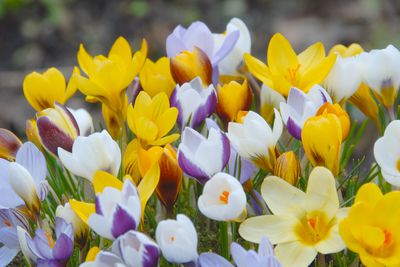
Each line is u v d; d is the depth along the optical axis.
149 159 0.92
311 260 0.88
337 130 0.90
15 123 2.20
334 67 0.99
